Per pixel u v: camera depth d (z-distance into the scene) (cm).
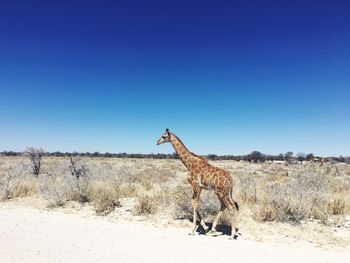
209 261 788
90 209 1404
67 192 1558
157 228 1121
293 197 1330
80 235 987
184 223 1190
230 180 1059
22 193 1697
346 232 1096
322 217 1221
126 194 1625
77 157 2436
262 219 1197
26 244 884
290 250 908
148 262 769
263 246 938
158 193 1588
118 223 1179
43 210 1392
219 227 1138
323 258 841
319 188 1570
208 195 1322
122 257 797
